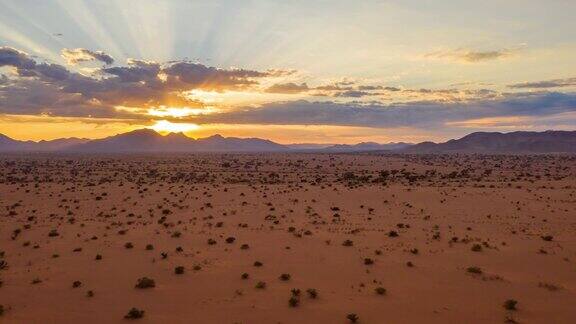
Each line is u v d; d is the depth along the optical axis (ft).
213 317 72.59
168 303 79.15
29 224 150.51
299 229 141.79
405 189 244.42
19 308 76.84
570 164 525.34
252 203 197.88
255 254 111.65
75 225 149.28
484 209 180.55
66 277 94.02
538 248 117.08
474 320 71.00
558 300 80.07
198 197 216.13
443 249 115.85
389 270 97.86
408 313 73.67
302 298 80.79
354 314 71.00
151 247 117.60
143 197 216.74
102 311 75.61
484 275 94.22
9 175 359.46
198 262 104.83
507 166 495.00
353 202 202.28
